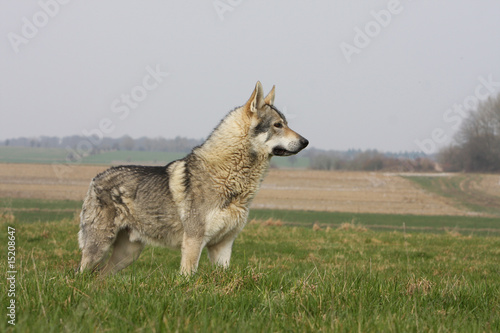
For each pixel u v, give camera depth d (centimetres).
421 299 502
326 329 386
